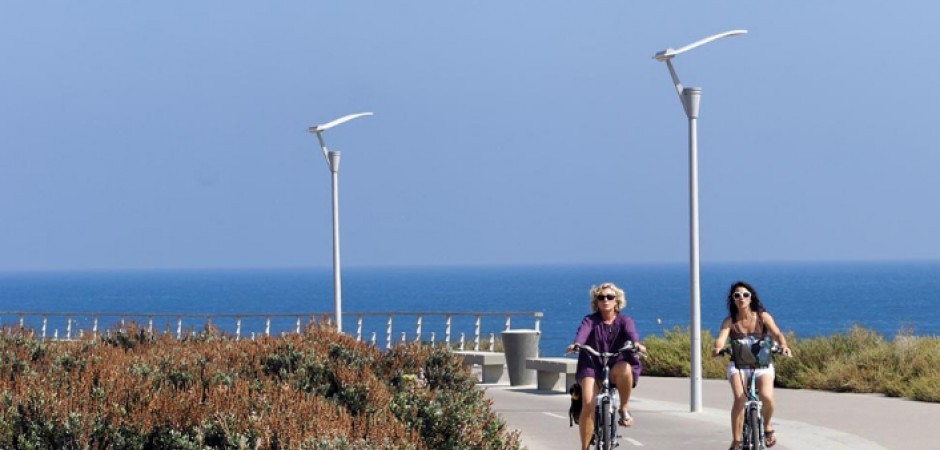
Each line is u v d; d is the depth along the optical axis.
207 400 12.49
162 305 171.62
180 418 12.17
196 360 15.97
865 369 26.47
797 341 30.08
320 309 152.50
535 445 18.19
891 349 27.12
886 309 135.25
